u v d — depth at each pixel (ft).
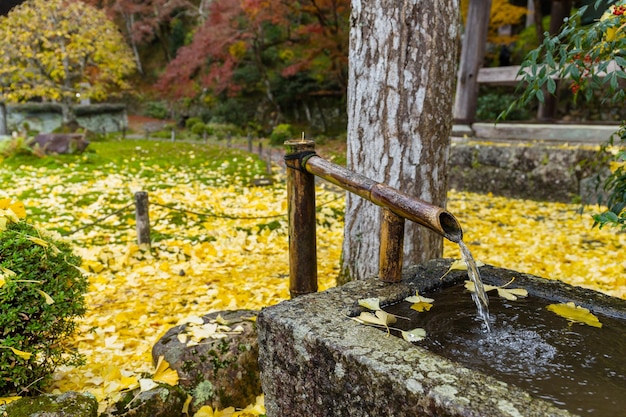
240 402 7.06
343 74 48.32
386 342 4.35
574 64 5.71
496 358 4.44
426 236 8.69
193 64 50.34
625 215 5.94
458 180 25.17
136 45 77.51
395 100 8.12
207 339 7.23
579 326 5.08
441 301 5.73
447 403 3.45
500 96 38.40
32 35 39.75
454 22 8.21
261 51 57.16
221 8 48.60
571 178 21.52
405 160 8.27
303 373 4.70
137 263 14.14
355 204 8.99
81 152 34.45
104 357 8.33
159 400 6.22
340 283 9.41
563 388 3.94
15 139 31.63
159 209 19.81
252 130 55.52
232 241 15.92
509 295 5.68
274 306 5.22
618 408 3.65
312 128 53.88
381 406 3.96
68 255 6.60
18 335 5.78
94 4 67.26
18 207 6.48
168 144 44.86
